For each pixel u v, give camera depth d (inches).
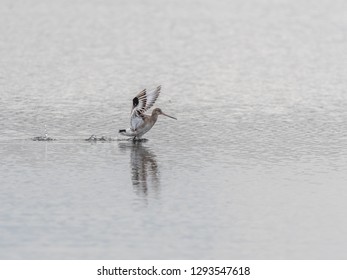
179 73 1947.6
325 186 1136.2
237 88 1791.3
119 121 1497.3
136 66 2025.1
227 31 2532.0
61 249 935.0
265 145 1336.1
